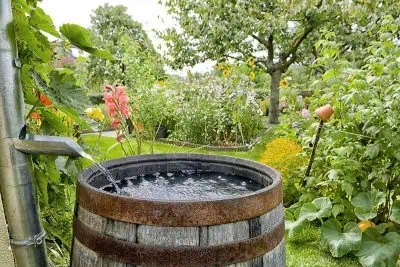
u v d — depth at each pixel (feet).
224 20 23.66
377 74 8.51
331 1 21.88
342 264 8.16
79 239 3.57
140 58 19.33
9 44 2.85
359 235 8.13
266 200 3.52
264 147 17.76
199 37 24.50
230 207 3.29
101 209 3.34
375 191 8.45
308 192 9.64
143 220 3.20
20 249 3.05
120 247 3.27
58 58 6.10
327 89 10.30
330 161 9.14
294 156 10.41
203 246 3.24
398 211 8.14
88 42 3.73
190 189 4.50
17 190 2.95
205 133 18.03
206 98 19.35
